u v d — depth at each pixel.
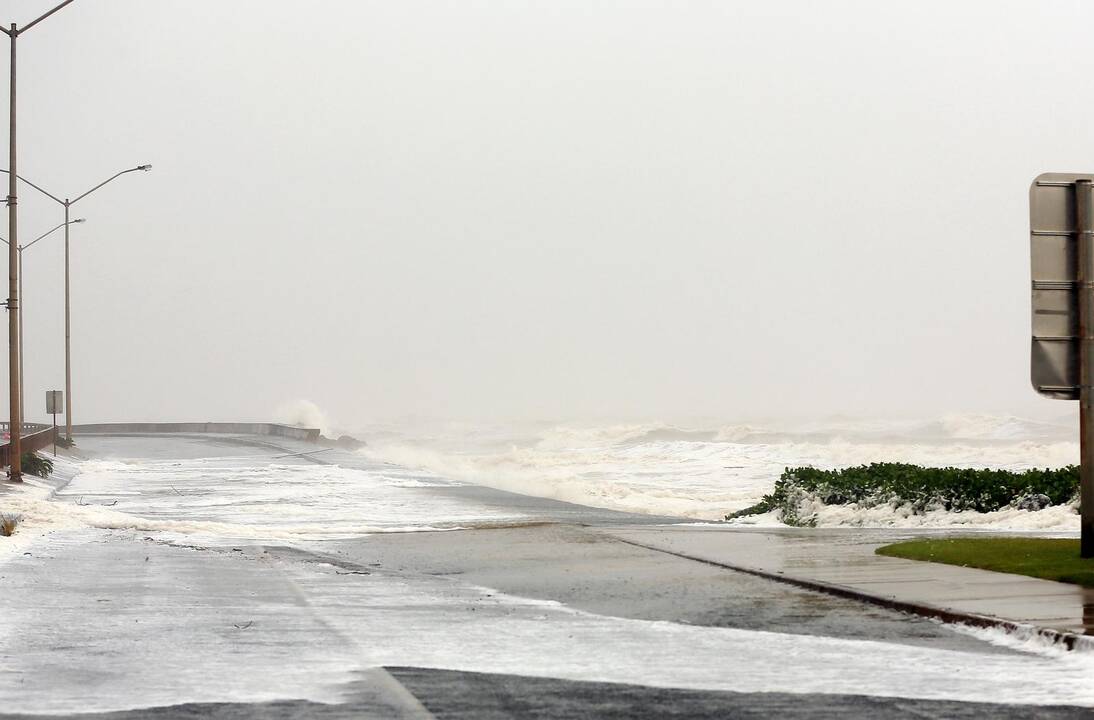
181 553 23.42
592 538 25.61
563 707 9.98
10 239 43.09
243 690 10.63
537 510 35.41
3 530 26.20
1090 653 11.89
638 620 14.67
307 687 10.77
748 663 11.85
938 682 10.84
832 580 17.39
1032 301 18.58
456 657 12.27
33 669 11.61
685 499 41.66
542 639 13.36
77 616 15.07
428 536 27.08
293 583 18.72
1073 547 19.73
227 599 16.77
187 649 12.73
